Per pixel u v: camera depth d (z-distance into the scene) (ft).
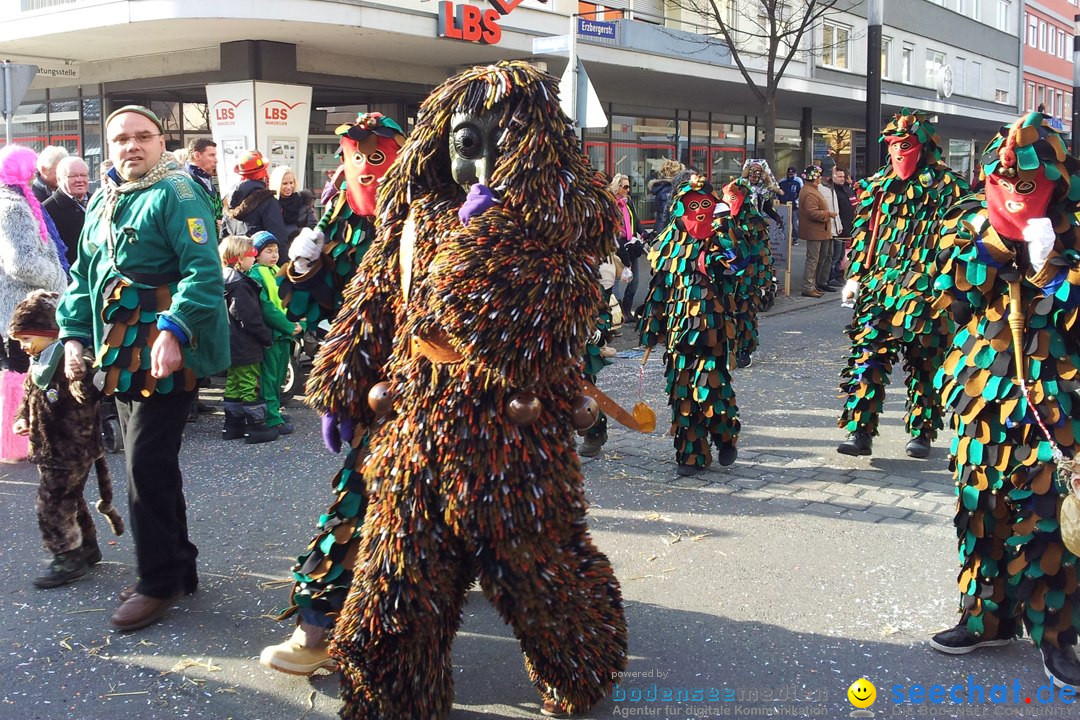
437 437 9.29
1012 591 12.09
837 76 86.02
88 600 14.29
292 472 20.74
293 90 47.62
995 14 128.47
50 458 14.53
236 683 11.74
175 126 55.98
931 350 20.33
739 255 19.76
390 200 9.98
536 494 9.39
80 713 11.07
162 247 12.85
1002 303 11.68
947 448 22.24
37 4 45.78
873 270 20.86
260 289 23.09
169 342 12.21
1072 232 11.17
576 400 9.84
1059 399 11.19
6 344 22.13
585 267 9.05
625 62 55.62
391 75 53.31
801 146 91.86
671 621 13.29
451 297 8.61
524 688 11.55
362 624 9.64
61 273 20.66
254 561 15.66
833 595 14.12
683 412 19.86
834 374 30.96
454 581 9.81
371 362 10.23
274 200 28.40
